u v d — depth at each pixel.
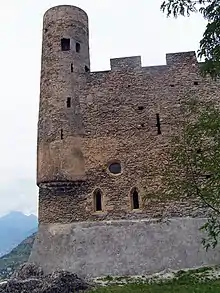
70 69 29.84
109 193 27.67
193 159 18.00
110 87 29.73
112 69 30.09
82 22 31.64
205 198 17.23
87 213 27.33
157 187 27.19
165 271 24.41
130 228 26.50
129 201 27.31
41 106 29.64
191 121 25.48
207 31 13.59
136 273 24.53
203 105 23.34
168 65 29.77
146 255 25.19
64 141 28.19
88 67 30.95
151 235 25.98
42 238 27.02
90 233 26.58
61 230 26.89
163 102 28.98
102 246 25.91
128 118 28.95
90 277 24.62
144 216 26.84
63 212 27.42
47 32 31.02
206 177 17.53
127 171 27.95
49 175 27.61
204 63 15.27
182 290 19.05
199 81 29.12
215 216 22.39
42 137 28.77
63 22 30.86
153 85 29.45
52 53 30.20
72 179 27.59
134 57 30.16
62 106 28.91
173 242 25.50
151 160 27.86
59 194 27.80
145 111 28.95
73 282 21.41
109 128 28.89
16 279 23.88
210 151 17.23
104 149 28.53
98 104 29.45
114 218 27.08
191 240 25.45
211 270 23.58
